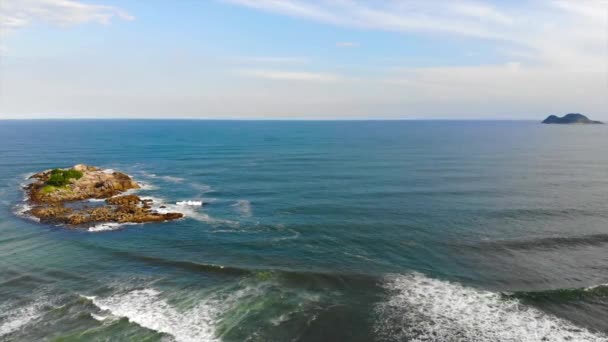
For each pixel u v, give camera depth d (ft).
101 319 87.51
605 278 109.09
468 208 180.55
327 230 150.82
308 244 136.46
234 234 147.02
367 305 95.35
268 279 108.58
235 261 121.19
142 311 91.30
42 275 109.81
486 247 132.36
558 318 89.20
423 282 107.24
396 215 170.19
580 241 137.18
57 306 92.99
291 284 105.91
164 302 95.71
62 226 154.30
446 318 89.61
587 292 100.32
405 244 135.74
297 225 157.07
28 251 127.75
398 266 117.80
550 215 169.27
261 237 143.64
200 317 89.30
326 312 92.12
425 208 180.96
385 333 84.33
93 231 149.07
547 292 100.32
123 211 171.53
